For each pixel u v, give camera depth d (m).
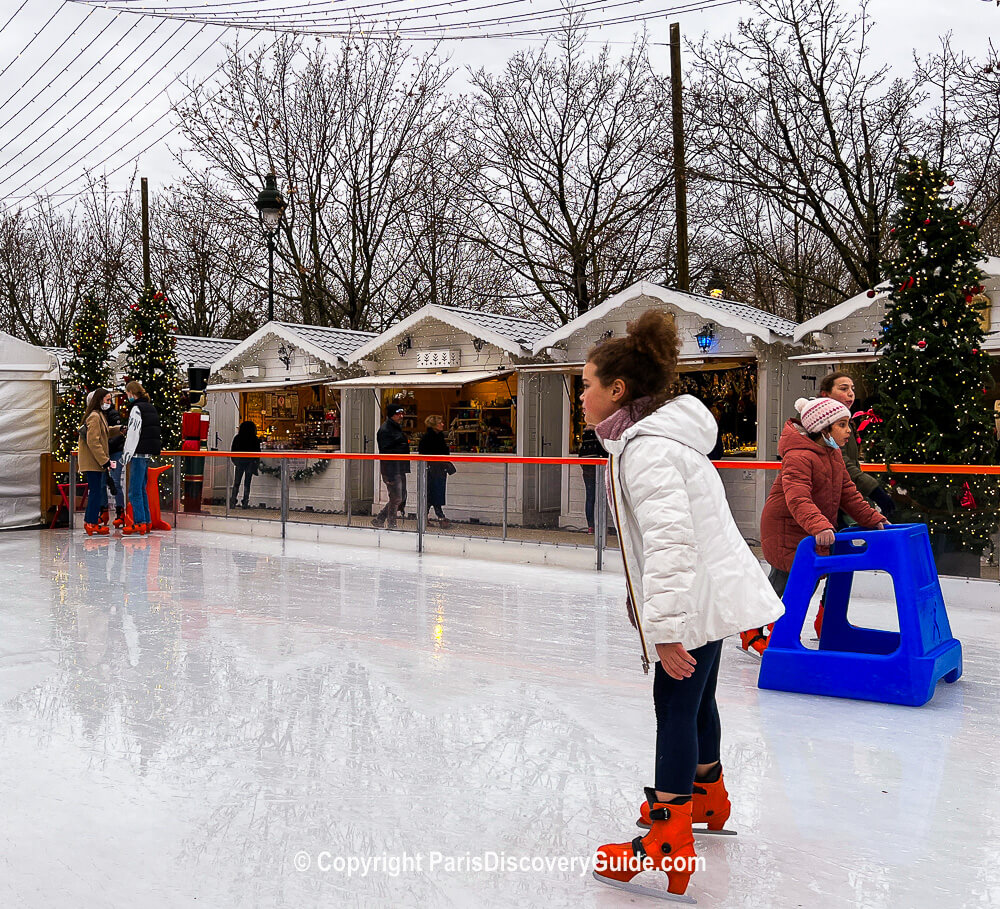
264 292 29.52
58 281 36.47
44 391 15.34
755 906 2.80
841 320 13.48
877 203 22.17
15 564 10.54
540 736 4.42
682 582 2.70
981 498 7.92
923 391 9.50
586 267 25.56
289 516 13.39
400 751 4.20
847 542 5.56
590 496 10.22
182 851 3.16
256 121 26.89
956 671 5.51
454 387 16.88
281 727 4.54
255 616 7.41
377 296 29.44
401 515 12.08
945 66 20.86
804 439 5.53
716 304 14.44
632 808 3.56
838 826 3.41
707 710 3.24
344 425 18.14
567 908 2.79
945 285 9.59
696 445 2.90
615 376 2.97
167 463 15.20
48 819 3.43
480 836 3.30
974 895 2.88
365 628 6.96
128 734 4.43
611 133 24.67
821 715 4.84
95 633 6.73
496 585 9.13
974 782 3.87
